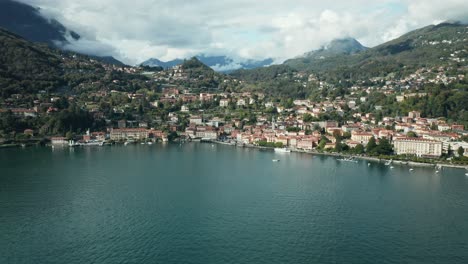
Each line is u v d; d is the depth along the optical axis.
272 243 186.12
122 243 184.00
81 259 168.75
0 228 198.62
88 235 191.75
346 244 186.25
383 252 178.88
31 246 179.88
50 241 185.00
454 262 171.12
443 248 183.50
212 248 180.38
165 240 187.75
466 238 194.00
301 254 175.88
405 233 199.12
